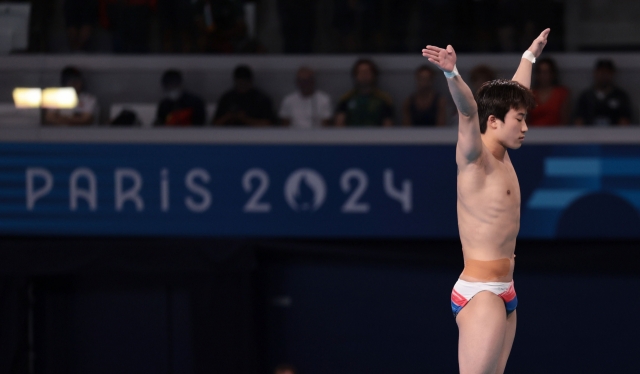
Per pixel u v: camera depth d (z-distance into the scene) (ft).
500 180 41.47
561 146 86.02
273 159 87.51
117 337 92.02
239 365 88.33
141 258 86.94
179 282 90.84
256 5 93.45
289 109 90.12
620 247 86.84
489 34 92.12
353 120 88.79
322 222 87.20
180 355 91.40
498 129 42.06
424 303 91.76
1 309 88.02
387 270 91.91
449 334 91.81
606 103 88.74
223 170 87.61
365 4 92.38
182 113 90.17
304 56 92.12
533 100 42.09
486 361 40.70
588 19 91.76
